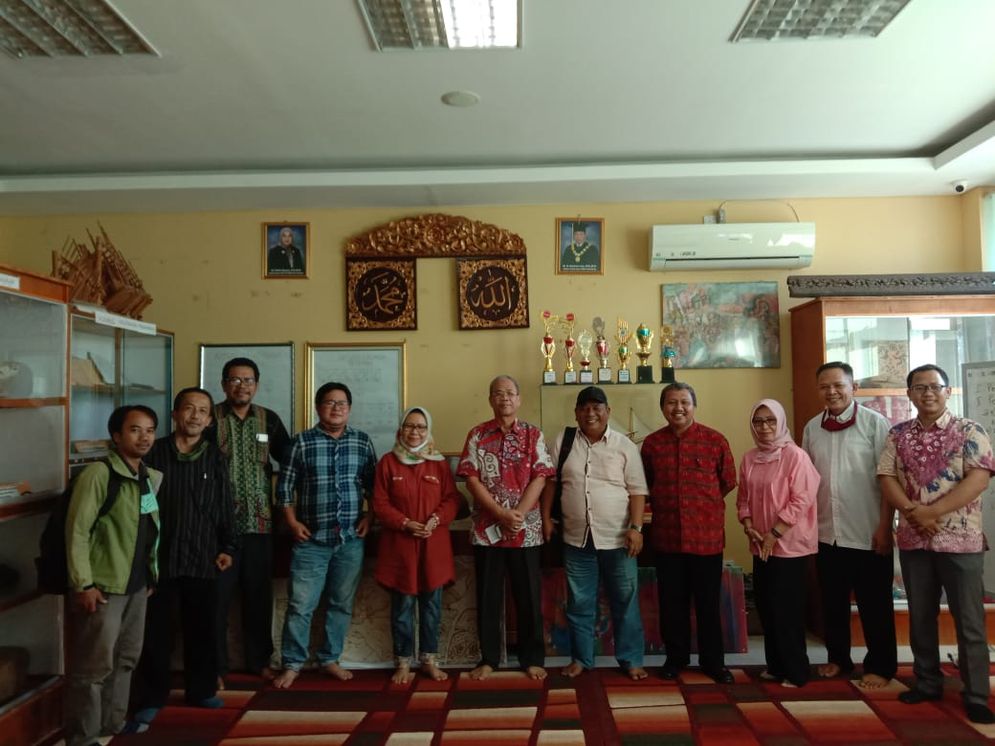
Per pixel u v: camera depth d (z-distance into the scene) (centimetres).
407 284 447
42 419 283
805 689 316
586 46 281
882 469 304
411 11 258
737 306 447
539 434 338
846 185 424
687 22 265
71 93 314
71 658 269
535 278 447
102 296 354
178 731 284
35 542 284
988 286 398
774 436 323
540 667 337
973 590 282
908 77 311
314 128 358
